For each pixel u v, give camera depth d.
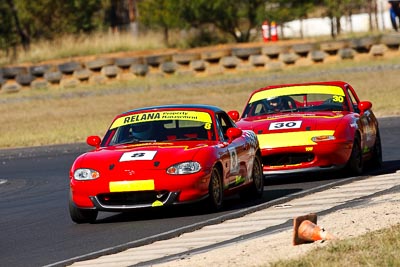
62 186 62.62
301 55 155.00
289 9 181.50
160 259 33.22
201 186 43.06
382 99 108.75
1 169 76.56
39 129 108.00
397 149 70.25
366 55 154.25
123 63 158.00
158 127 47.16
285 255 30.45
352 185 49.06
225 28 180.00
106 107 128.62
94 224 44.47
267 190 52.75
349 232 34.09
